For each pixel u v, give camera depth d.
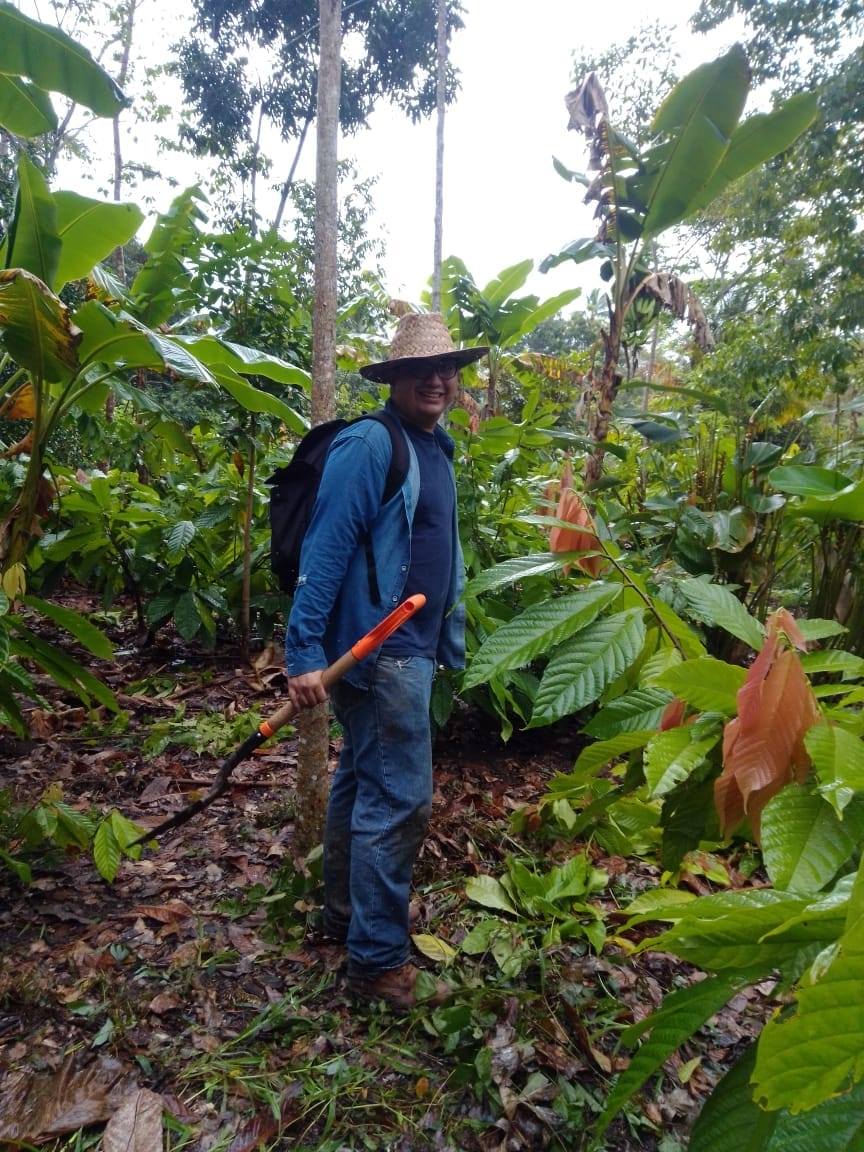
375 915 1.88
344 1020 1.86
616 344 4.06
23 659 4.31
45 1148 1.49
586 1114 1.60
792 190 9.03
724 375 8.62
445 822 2.81
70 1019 1.82
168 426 4.11
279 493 2.04
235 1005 1.89
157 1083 1.65
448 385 1.95
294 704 1.86
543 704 1.16
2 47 2.58
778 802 0.88
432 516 1.96
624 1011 1.89
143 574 4.59
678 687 1.01
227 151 13.62
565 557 1.35
